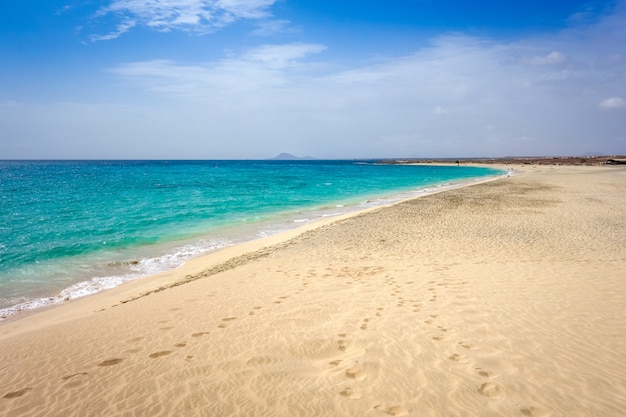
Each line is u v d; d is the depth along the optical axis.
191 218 20.02
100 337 5.75
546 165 97.44
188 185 43.41
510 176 52.53
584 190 29.95
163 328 5.97
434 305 6.51
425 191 36.28
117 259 12.03
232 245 13.95
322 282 8.26
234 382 4.25
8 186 38.53
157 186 41.19
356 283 8.09
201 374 4.46
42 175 62.00
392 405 3.70
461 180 53.50
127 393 4.12
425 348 4.89
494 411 3.56
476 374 4.21
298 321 6.00
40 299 8.70
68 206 23.58
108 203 25.41
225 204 25.98
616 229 13.84
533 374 4.19
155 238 15.07
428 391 3.92
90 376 4.54
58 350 5.37
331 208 24.42
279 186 43.28
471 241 12.38
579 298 6.63
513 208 20.31
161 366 4.70
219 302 7.13
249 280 8.66
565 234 13.17
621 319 5.66
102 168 99.75
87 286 9.59
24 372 4.76
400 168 110.94
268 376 4.35
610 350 4.70
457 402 3.71
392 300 6.86
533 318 5.79
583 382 4.00
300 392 3.99
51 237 14.75
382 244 12.30
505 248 11.27
